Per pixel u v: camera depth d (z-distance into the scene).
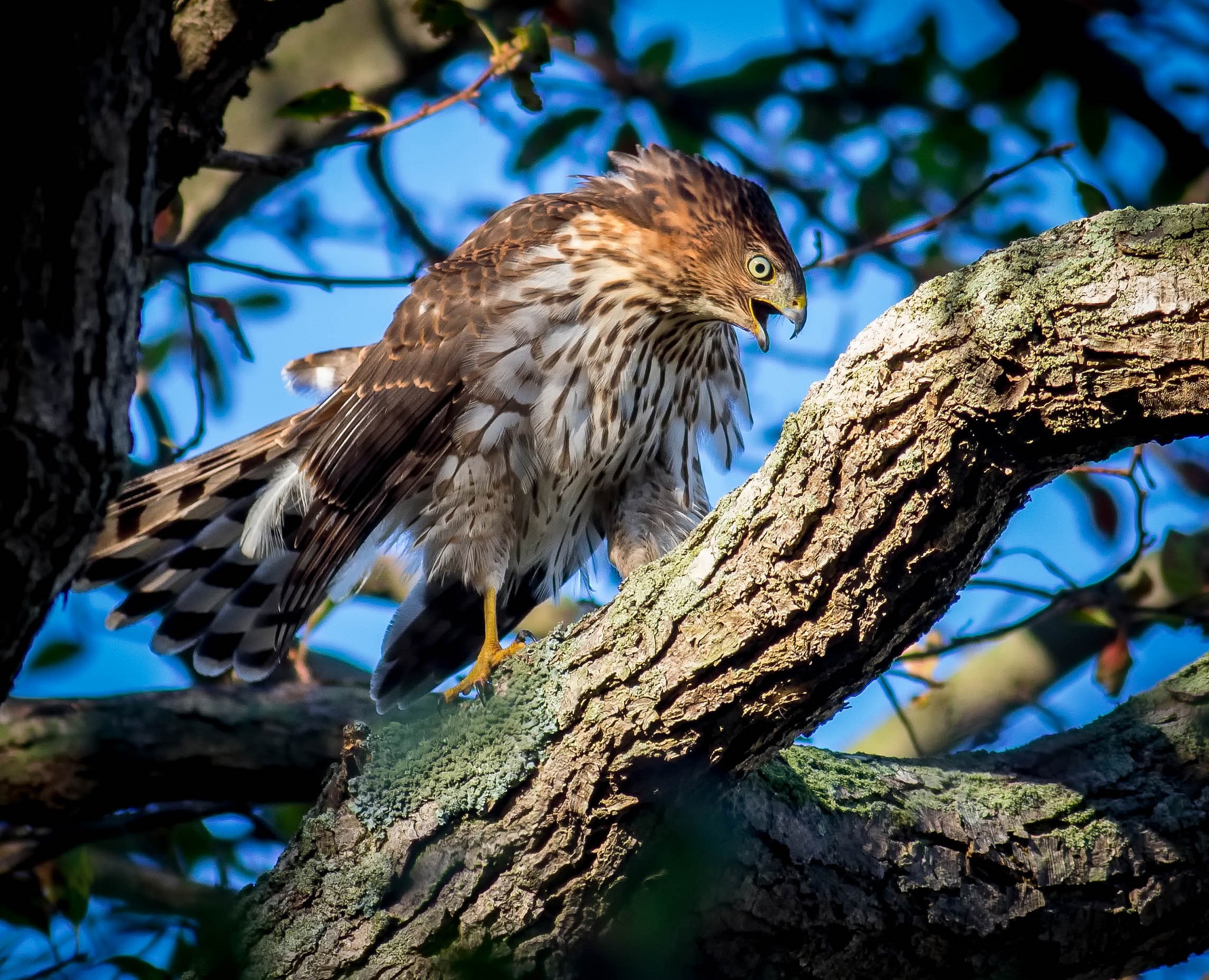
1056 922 6.72
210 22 6.87
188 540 10.72
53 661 11.45
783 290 9.52
